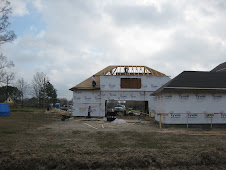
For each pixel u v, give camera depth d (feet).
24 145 28.35
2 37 52.03
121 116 90.12
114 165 21.04
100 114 84.79
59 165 20.88
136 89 86.02
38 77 188.03
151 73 91.20
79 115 84.84
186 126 50.52
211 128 49.16
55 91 231.50
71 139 33.37
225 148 26.16
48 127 48.88
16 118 75.05
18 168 20.65
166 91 49.98
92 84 88.07
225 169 20.65
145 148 27.30
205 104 51.08
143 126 53.21
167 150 25.12
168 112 50.70
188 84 52.42
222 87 52.03
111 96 85.66
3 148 26.09
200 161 21.98
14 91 222.48
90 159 21.65
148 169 20.53
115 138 34.60
